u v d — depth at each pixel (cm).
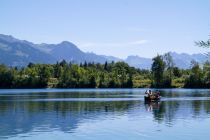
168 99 11450
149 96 10225
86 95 14338
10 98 12412
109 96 13412
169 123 5506
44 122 5659
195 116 6475
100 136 4372
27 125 5312
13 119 6091
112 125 5288
